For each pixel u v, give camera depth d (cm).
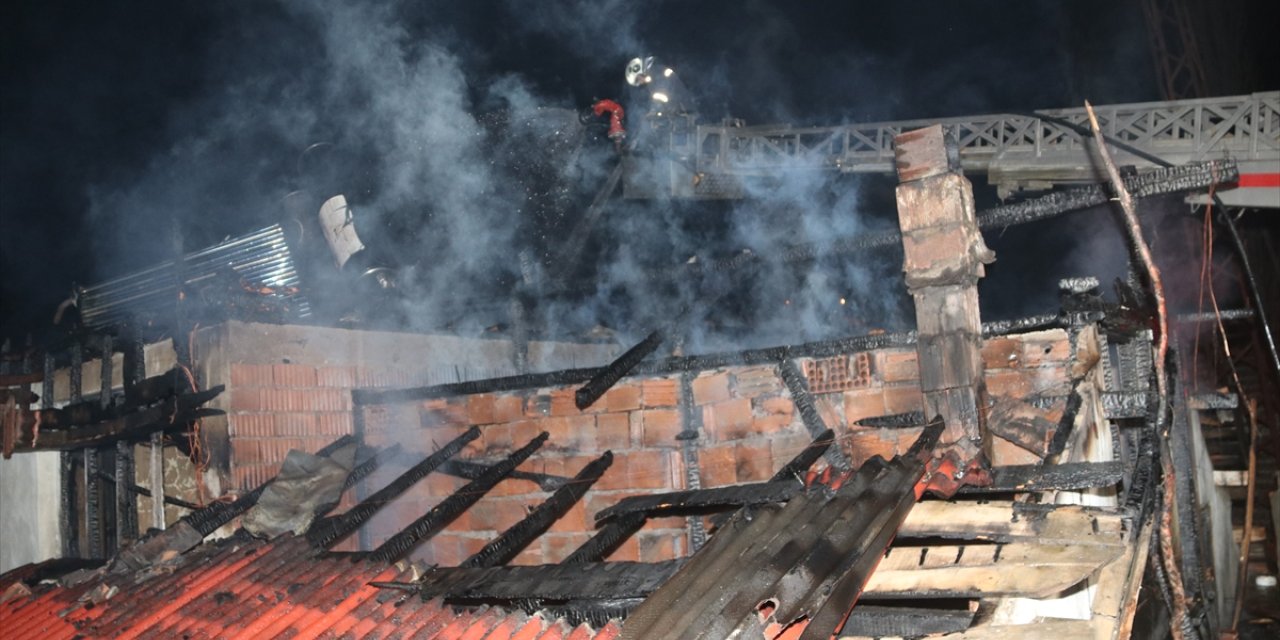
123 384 776
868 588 382
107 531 793
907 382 524
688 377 612
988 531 379
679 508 534
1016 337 498
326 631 442
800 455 499
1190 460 1034
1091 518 371
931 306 473
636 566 404
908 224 479
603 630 376
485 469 671
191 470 706
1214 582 1166
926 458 432
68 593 582
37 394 784
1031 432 469
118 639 493
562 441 648
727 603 304
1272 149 1335
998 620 399
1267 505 1384
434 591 453
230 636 461
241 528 616
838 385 545
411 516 703
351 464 640
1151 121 1424
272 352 683
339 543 682
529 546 644
